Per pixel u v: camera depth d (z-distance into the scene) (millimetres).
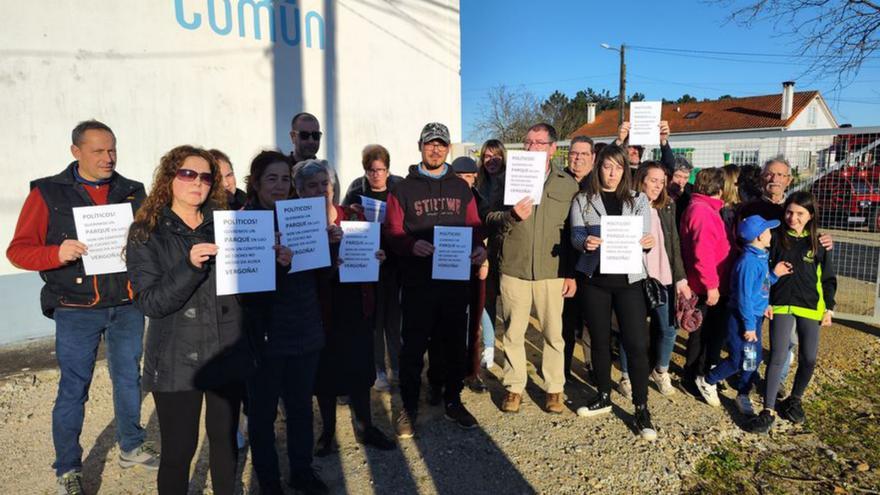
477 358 4301
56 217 2803
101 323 2955
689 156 9602
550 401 3979
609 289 3631
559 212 3758
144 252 2176
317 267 2732
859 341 5633
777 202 4133
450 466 3277
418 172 3562
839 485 3104
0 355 4926
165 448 2283
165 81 5598
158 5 5469
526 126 37031
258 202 2746
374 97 7301
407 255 3514
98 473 3191
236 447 2531
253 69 6172
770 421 3707
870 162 8477
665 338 4211
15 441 3570
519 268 3797
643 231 3568
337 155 7012
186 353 2240
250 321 2539
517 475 3193
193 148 2307
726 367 3928
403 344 3611
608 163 3504
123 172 5453
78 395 2889
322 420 3564
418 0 7629
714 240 4008
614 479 3160
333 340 3266
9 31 4766
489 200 4508
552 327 3873
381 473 3191
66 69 5055
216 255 2258
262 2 6152
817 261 3820
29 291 5191
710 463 3336
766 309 3770
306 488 2896
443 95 8117
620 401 4215
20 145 4914
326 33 6727
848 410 4070
